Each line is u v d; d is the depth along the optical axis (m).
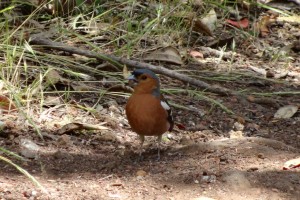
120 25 14.33
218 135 11.12
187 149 10.22
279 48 15.17
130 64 12.67
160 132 9.65
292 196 8.74
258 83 13.37
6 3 14.09
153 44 14.12
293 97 13.02
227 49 14.96
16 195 8.39
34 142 10.10
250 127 11.51
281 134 11.27
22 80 11.82
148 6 15.07
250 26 16.11
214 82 13.33
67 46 12.81
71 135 10.55
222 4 16.25
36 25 13.59
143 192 8.75
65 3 14.14
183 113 11.82
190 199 8.58
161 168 9.52
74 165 9.51
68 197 8.46
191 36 15.00
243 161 9.69
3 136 10.25
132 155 10.05
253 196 8.73
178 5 14.29
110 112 11.47
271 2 17.42
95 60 13.05
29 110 11.08
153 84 9.38
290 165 9.53
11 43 12.80
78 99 11.78
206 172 9.28
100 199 8.47
